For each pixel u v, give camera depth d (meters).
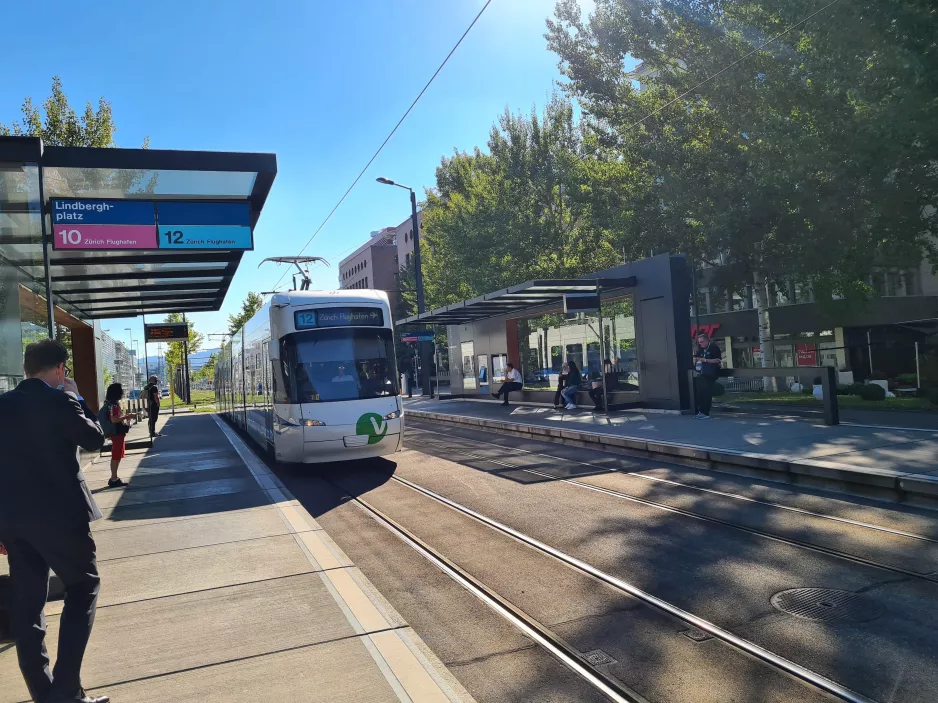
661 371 16.72
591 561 6.14
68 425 3.44
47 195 9.32
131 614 4.90
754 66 18.55
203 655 4.14
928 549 5.97
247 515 8.14
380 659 4.00
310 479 11.84
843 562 5.77
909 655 4.06
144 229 9.60
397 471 11.95
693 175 21.47
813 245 18.64
